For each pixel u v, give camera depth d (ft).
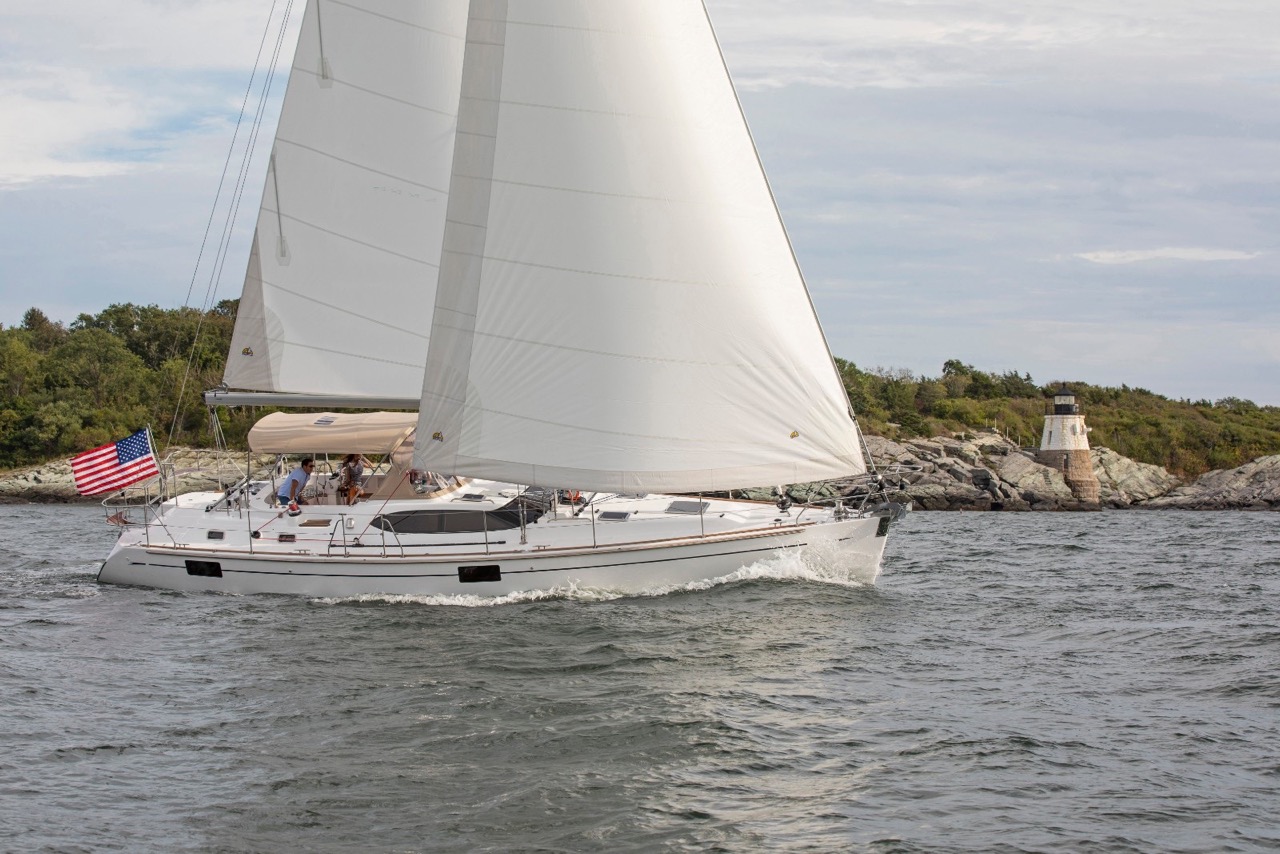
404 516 67.87
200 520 72.08
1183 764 40.91
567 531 67.00
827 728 44.47
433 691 48.75
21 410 244.83
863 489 73.77
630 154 64.23
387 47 71.41
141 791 37.88
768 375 65.26
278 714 46.01
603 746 42.04
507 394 65.67
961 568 95.25
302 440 69.87
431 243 72.23
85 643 58.49
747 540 67.51
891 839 34.35
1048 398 307.37
